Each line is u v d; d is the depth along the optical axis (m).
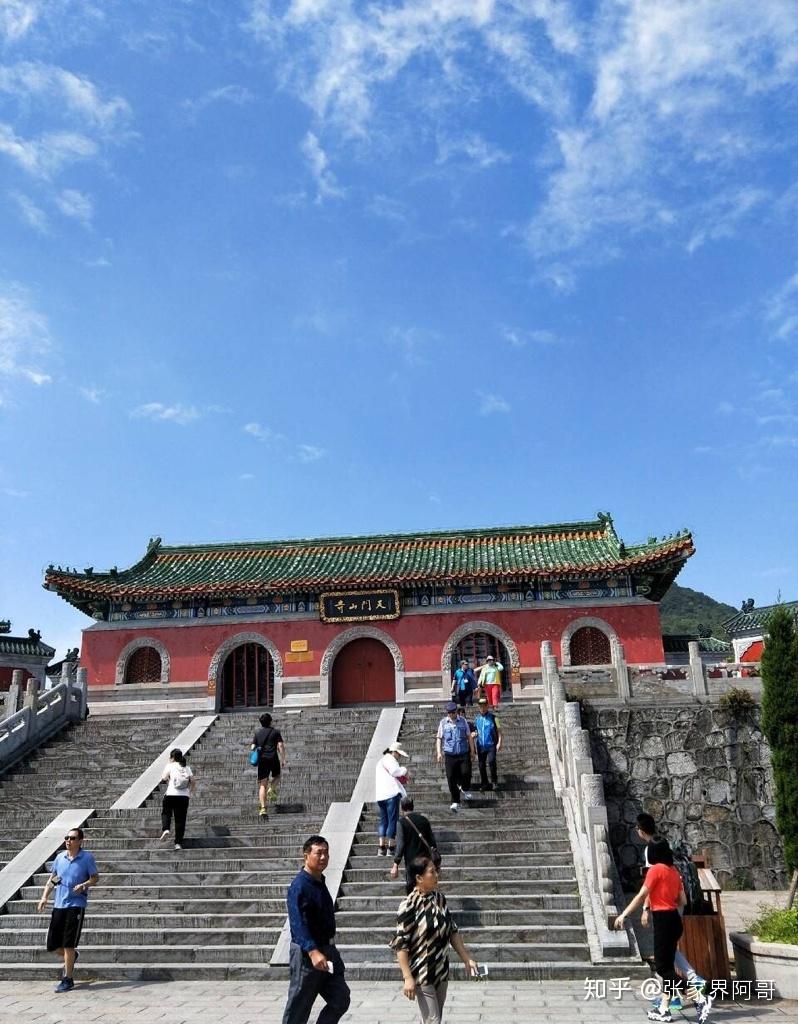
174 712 30.50
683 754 18.72
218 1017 9.53
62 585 30.69
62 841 15.74
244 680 31.19
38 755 21.58
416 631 30.56
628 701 19.22
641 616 29.56
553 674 19.83
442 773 18.52
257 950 11.93
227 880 14.11
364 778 17.88
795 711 14.31
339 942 11.98
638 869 18.08
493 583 30.34
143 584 31.91
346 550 34.38
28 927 13.21
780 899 16.50
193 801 18.17
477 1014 9.32
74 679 25.12
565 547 32.25
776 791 14.35
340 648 30.95
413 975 7.00
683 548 28.14
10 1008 10.08
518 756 19.11
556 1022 8.96
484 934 11.94
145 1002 10.31
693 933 10.55
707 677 19.33
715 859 18.03
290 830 15.97
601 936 11.38
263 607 31.52
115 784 19.41
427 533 34.31
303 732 22.28
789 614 15.13
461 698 23.20
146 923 12.94
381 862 14.16
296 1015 6.87
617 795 18.62
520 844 14.64
